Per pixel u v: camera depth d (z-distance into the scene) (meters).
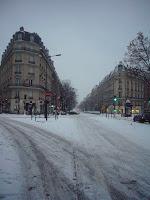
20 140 14.67
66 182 6.95
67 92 98.50
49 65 94.75
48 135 17.56
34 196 5.87
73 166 8.70
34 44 77.69
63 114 80.38
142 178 7.49
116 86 106.31
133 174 7.89
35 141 14.40
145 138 17.11
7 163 8.75
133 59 43.09
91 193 6.16
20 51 75.00
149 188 6.63
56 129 22.39
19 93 74.81
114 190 6.42
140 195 6.12
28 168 8.24
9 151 10.97
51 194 6.03
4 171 7.74
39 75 78.88
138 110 108.44
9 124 27.88
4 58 92.56
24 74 75.19
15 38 77.31
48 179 7.16
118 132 21.17
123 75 105.00
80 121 37.69
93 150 11.86
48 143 13.73
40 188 6.41
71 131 20.84
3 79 94.12
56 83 94.75
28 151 11.18
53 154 10.67
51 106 84.94
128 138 16.92
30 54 76.69
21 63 75.00
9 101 77.12
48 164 8.88
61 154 10.72
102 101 127.94
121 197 5.96
